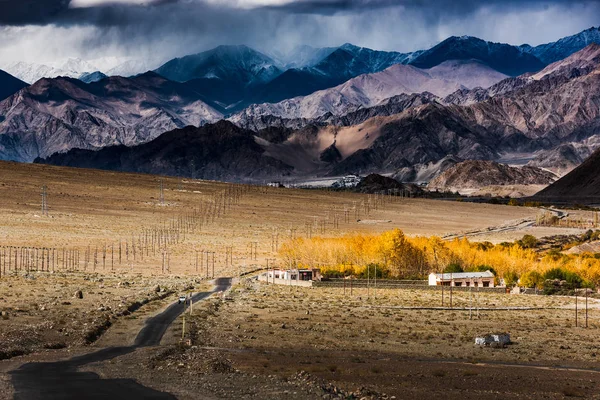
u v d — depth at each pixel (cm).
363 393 8975
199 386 8844
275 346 12756
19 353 11119
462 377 10544
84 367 10006
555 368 11712
